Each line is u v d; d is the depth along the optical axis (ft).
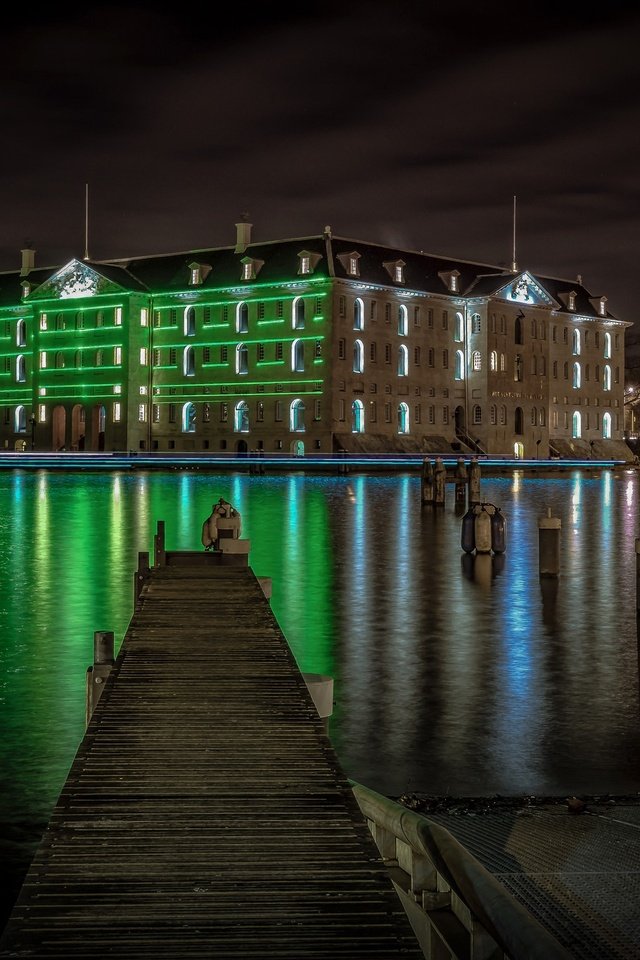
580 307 572.92
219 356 477.77
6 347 531.91
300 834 30.37
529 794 47.03
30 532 159.02
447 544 147.23
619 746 54.08
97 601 95.55
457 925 28.43
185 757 37.37
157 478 354.54
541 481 374.02
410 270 491.72
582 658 74.18
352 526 174.70
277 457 459.73
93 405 495.41
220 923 25.13
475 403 503.20
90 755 37.58
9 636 79.92
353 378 458.09
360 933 24.70
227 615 64.44
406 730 56.70
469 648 77.51
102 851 29.14
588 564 127.95
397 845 32.42
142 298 490.08
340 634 82.64
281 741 39.34
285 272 462.60
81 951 23.82
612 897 32.48
